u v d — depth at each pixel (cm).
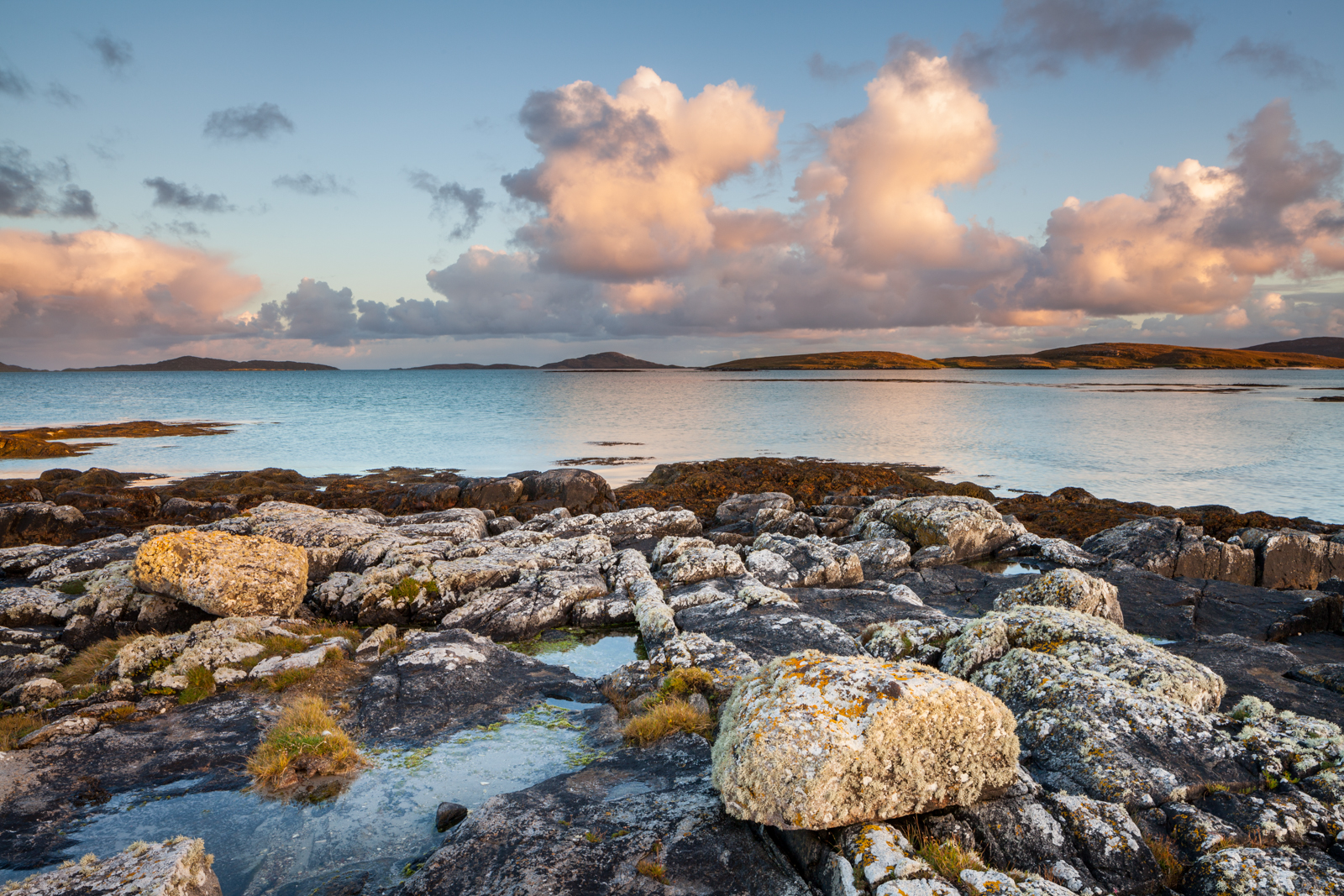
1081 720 809
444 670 1127
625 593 1579
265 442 5538
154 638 1194
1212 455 4709
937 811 641
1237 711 899
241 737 917
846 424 6856
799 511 2842
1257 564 1906
